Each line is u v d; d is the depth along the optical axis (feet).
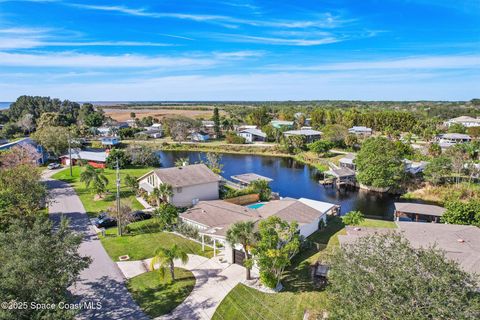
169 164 266.77
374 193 189.98
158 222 119.65
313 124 435.94
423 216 139.44
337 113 437.99
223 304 73.36
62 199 155.84
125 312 70.64
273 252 74.69
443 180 186.39
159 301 74.64
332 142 323.37
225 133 424.46
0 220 95.25
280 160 295.69
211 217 113.80
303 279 83.92
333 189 200.13
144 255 97.66
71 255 64.03
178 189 144.15
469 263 70.18
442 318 43.14
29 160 180.75
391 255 52.75
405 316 43.70
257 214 118.21
